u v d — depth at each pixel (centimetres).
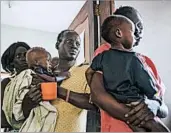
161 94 92
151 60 99
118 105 84
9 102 93
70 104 94
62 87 96
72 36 102
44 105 94
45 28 102
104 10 108
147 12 109
